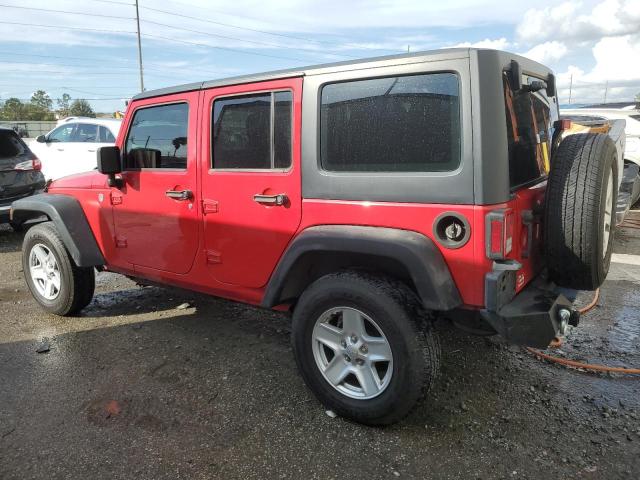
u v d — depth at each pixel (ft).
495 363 11.85
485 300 8.02
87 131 35.19
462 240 8.09
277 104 9.95
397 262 9.02
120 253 13.61
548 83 11.39
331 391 9.61
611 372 11.37
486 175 7.87
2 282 19.24
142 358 12.51
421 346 8.52
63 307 14.92
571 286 9.24
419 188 8.35
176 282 12.50
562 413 9.80
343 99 9.12
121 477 8.29
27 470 8.48
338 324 9.72
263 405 10.32
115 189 13.28
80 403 10.50
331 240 9.02
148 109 12.33
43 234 14.64
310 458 8.65
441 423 9.54
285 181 9.85
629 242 23.22
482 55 7.89
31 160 26.71
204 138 11.08
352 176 9.00
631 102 31.86
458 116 8.04
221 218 10.99
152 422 9.80
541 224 9.70
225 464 8.55
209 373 11.70
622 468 8.23
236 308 15.90
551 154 10.34
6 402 10.56
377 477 8.16
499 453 8.66
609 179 9.31
